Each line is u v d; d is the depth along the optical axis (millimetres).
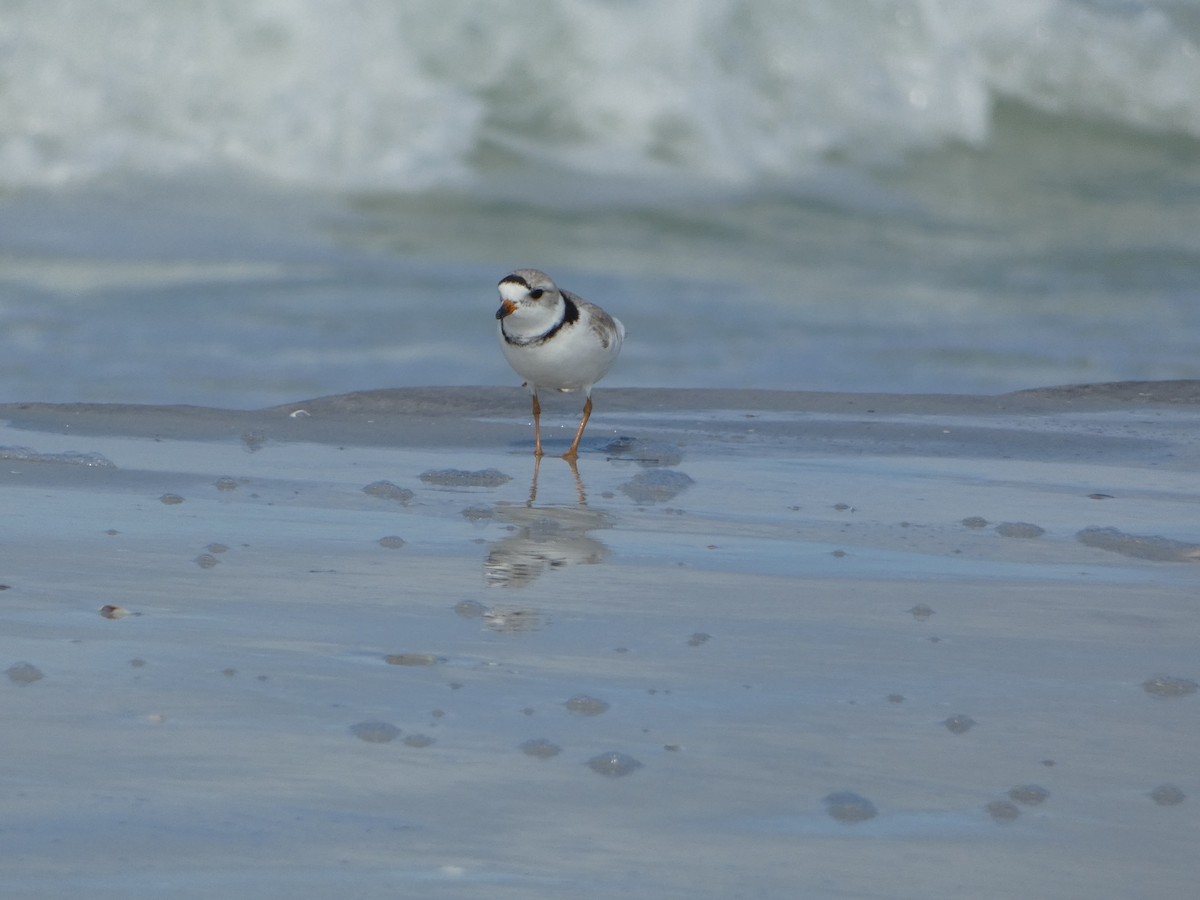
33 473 10758
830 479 11695
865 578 8344
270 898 4145
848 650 6836
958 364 19953
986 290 25062
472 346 20000
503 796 4918
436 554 8641
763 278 25297
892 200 31500
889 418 14844
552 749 5371
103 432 12859
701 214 29516
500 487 11047
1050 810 4922
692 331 21297
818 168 32406
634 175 30969
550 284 11945
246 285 22938
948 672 6516
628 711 5844
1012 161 34594
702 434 13781
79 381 17328
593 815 4785
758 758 5359
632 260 26375
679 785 5062
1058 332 22172
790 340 20984
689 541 9250
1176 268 27344
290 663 6344
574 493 10875
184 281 22953
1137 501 11016
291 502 10141
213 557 8281
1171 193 33719
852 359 20031
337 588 7734
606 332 12203
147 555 8344
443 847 4508
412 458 12234
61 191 27469
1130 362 20328
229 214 27125
